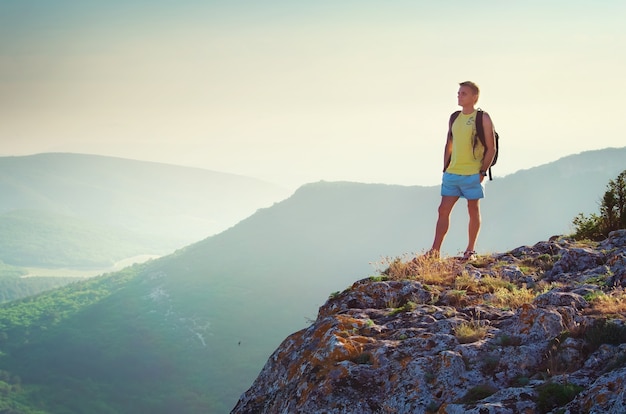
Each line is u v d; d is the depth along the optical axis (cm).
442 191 1015
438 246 1014
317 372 641
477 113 975
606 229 1177
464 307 773
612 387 473
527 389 521
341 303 843
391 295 830
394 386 589
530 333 625
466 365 592
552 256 984
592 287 771
